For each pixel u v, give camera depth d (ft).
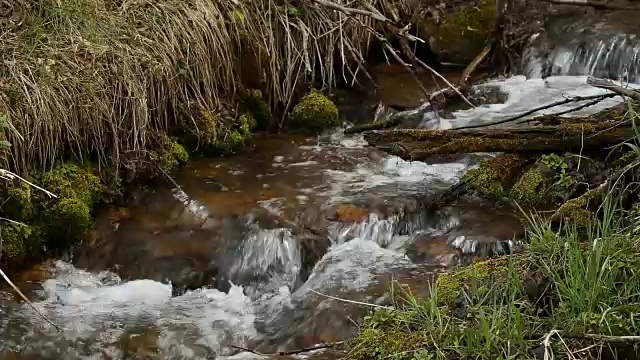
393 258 6.47
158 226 7.02
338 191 7.46
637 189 6.20
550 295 5.02
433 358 4.61
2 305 6.12
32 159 6.86
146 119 7.61
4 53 7.18
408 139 7.13
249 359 5.50
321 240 6.71
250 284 6.49
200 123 8.29
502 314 4.83
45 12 7.74
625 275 4.94
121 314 6.09
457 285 5.28
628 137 6.61
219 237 6.84
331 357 5.28
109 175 7.37
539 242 5.54
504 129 7.06
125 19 8.02
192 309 6.19
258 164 8.18
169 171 7.82
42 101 6.87
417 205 7.07
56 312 6.09
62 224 6.75
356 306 5.80
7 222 6.52
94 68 7.39
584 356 4.45
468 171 7.20
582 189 6.80
